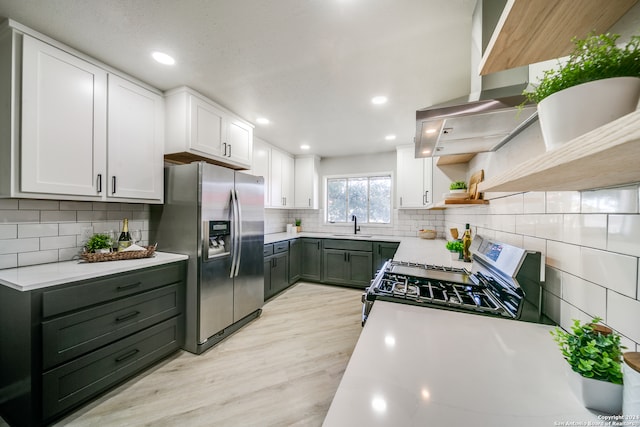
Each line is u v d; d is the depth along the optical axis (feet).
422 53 5.32
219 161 8.23
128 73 6.24
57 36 4.92
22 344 4.21
